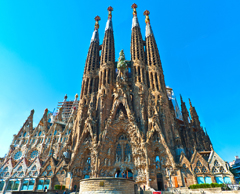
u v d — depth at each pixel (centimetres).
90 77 8362
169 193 3847
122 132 6481
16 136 9444
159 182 5503
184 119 8506
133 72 8050
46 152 8450
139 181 5325
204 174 5134
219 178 5031
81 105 7419
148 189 4931
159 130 5994
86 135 6412
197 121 9288
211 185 3922
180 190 3884
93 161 5681
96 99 7694
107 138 6069
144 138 5931
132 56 8588
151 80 7762
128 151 6153
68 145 6738
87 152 6169
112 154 5988
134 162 5750
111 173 5706
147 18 10375
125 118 6525
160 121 6506
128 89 7119
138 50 8712
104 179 2456
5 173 6888
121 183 2466
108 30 9781
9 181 6550
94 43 9694
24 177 6378
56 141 8756
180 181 5084
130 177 6016
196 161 5416
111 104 7250
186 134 7681
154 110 6512
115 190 2388
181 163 5425
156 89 7375
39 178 5931
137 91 7331
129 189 2530
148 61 8475
